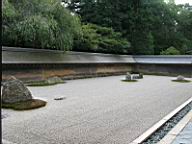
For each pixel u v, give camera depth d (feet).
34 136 16.65
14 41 53.62
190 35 129.90
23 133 17.24
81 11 100.89
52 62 56.18
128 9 110.01
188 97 36.19
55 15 56.70
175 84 56.34
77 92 38.27
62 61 59.72
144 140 16.40
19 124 19.52
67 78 61.87
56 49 62.18
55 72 58.34
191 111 25.62
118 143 15.66
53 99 31.37
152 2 119.24
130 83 55.57
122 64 90.89
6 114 22.84
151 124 20.36
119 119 21.89
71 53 67.36
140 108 27.09
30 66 51.19
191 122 20.66
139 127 19.39
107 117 22.54
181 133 17.33
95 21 99.76
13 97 26.86
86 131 18.08
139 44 109.81
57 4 56.39
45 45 56.18
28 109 25.07
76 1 100.99
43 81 51.65
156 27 123.13
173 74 90.17
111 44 89.04
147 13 113.09
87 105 28.02
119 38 97.45
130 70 96.73
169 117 22.67
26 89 28.25
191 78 80.84
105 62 78.79
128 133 17.78
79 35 65.36
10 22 49.98
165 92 41.34
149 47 111.24
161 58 94.63
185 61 88.33
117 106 27.91
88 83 53.31
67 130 18.21
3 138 15.99
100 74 76.89
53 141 15.78
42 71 54.34
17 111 24.25
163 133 18.39
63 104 28.27
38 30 50.80
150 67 96.37
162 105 29.19
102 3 101.19
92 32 81.20
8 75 46.19
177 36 125.49
